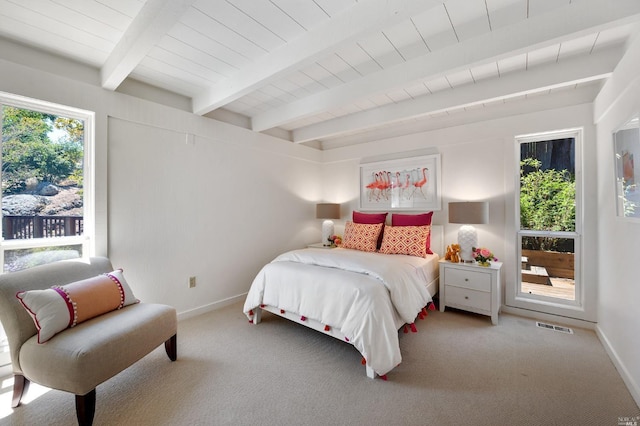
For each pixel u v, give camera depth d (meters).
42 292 1.59
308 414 1.53
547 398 1.63
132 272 2.49
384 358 1.81
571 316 2.67
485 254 2.85
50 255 2.12
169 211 2.74
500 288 2.93
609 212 2.18
